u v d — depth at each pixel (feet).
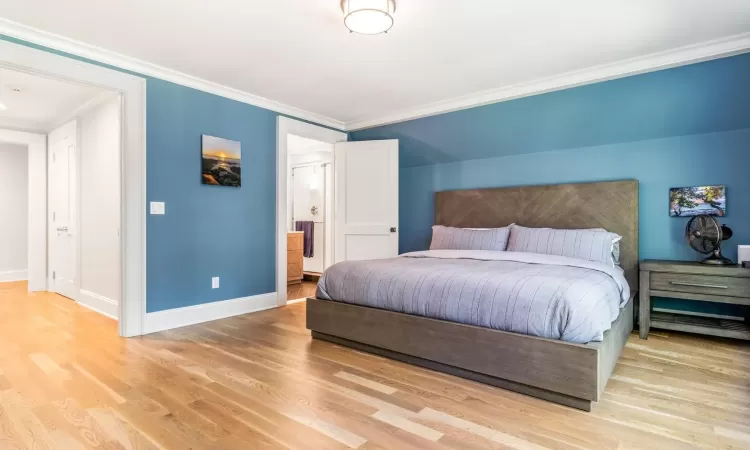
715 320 10.48
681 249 11.19
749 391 7.14
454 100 13.32
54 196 17.04
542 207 13.14
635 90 10.64
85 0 7.50
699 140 10.91
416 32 8.72
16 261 19.89
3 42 8.39
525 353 6.93
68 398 6.79
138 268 10.61
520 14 7.95
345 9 7.35
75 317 12.60
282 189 14.38
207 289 12.26
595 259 10.76
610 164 12.23
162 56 10.11
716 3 7.54
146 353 9.14
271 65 10.64
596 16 8.02
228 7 7.75
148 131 10.80
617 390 7.19
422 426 5.92
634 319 11.41
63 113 15.30
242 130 13.12
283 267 14.52
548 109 12.11
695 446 5.40
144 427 5.84
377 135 16.22
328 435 5.66
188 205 11.72
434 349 8.04
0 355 8.98
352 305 9.50
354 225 15.85
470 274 8.23
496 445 5.42
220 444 5.41
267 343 9.95
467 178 15.11
